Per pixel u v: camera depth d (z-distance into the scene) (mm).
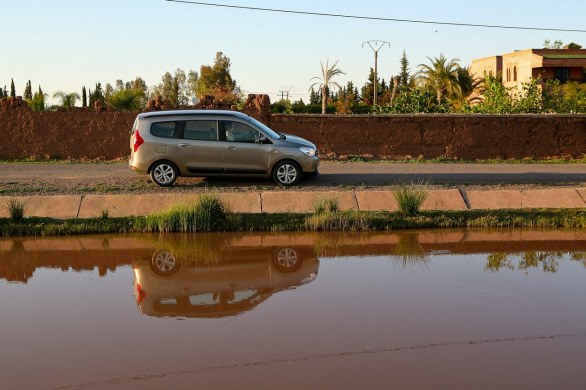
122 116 23672
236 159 15633
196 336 6453
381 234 12031
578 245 10992
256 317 7059
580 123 24203
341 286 8391
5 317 7145
